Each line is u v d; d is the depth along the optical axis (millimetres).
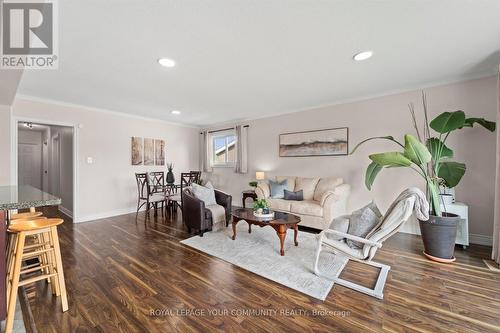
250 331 1503
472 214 3074
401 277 2186
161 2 1582
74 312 1684
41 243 1859
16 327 1520
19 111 3615
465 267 2379
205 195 3885
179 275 2246
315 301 1830
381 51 2336
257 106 4512
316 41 2131
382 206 3762
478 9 1695
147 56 2375
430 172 3174
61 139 5180
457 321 1583
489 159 2965
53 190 6102
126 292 1948
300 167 4754
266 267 2404
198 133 6770
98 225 4039
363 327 1532
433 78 3104
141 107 4492
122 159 4977
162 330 1509
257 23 1846
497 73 2656
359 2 1618
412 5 1653
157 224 4109
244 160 5695
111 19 1758
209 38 2057
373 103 3836
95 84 3176
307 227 3949
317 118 4496
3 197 1619
